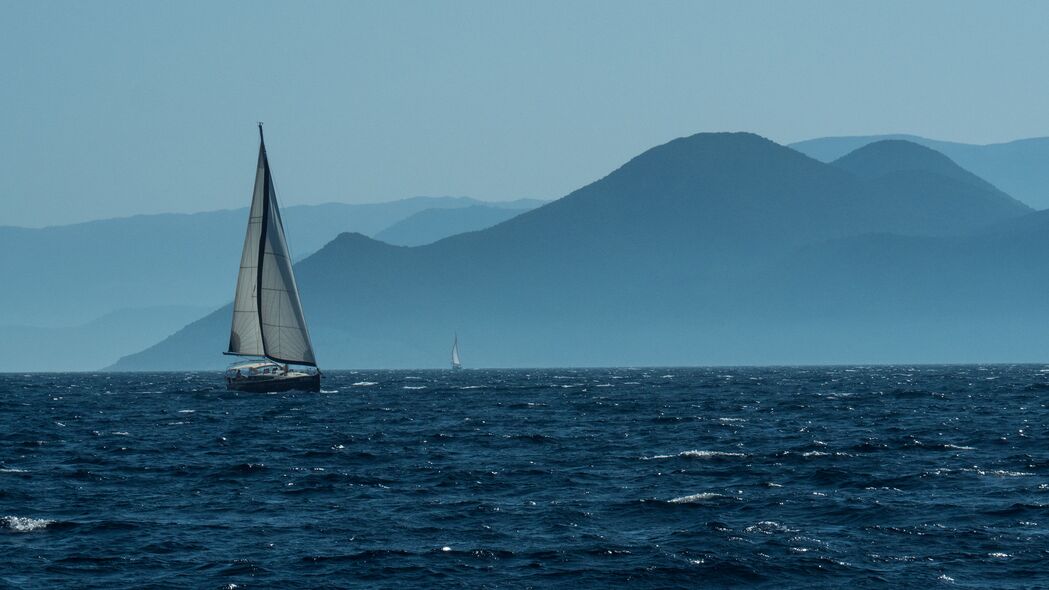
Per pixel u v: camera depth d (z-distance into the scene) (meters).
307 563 131.12
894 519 152.88
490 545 139.50
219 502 172.75
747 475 196.50
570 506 164.88
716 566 128.12
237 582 123.12
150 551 137.25
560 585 122.56
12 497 177.25
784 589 121.06
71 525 152.25
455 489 184.62
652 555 133.00
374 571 127.56
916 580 123.12
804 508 161.25
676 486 184.88
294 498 176.50
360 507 167.12
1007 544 137.88
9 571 127.69
